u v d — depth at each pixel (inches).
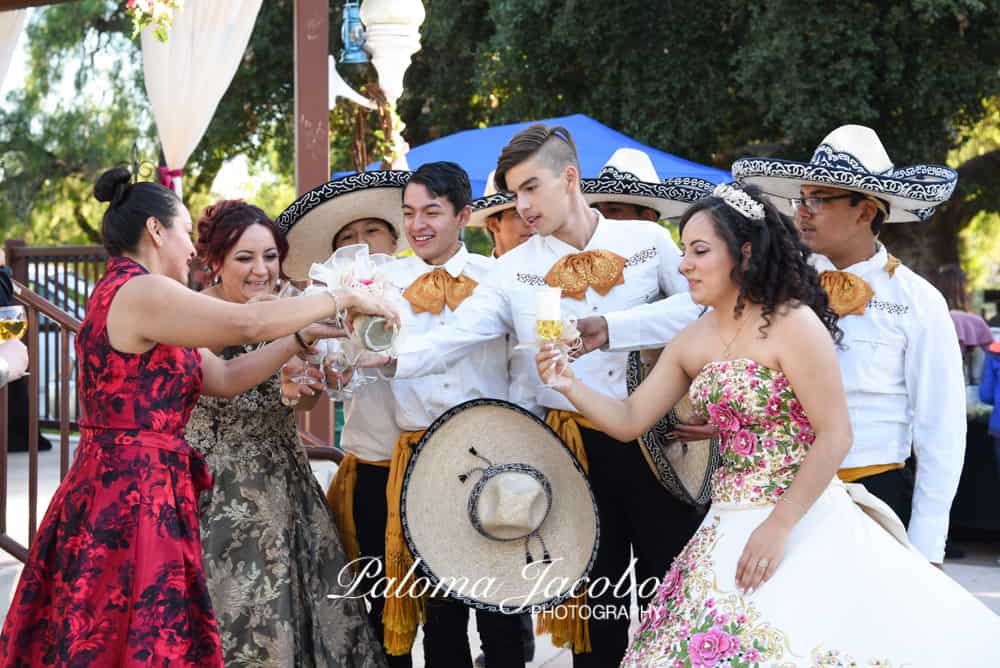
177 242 120.7
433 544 137.3
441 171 146.6
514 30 576.7
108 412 113.8
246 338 114.3
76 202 810.2
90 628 109.6
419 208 145.6
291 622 135.3
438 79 650.2
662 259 147.9
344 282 124.8
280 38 677.3
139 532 111.1
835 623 109.6
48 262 405.7
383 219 165.3
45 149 788.6
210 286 144.9
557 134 143.7
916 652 108.1
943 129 545.6
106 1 783.1
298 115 249.1
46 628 112.7
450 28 616.7
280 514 137.9
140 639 108.9
